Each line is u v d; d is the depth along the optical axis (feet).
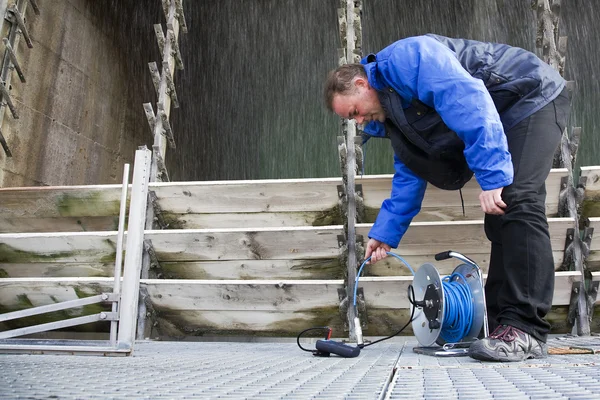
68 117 15.97
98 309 9.90
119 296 6.02
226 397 2.69
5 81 12.59
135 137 21.13
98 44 18.13
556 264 10.03
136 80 21.44
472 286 6.25
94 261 10.36
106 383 3.28
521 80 6.22
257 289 9.54
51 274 10.50
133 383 3.31
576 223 9.61
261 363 4.97
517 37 25.14
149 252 10.34
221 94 27.02
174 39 13.09
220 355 6.15
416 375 3.97
